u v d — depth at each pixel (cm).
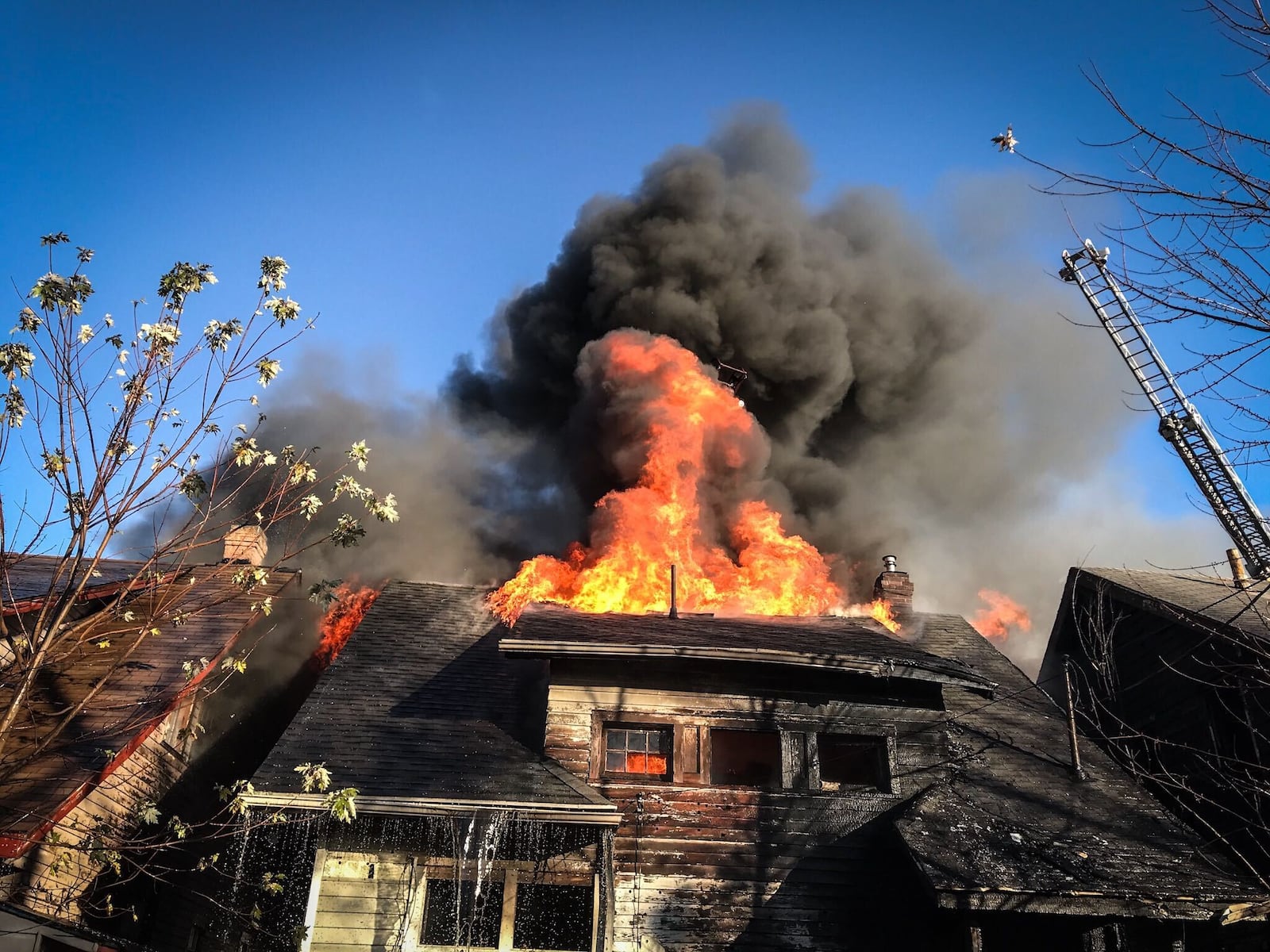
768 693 1295
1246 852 1223
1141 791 1288
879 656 1297
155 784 1268
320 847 1102
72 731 1134
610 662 1284
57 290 808
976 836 1134
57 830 1054
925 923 1141
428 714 1282
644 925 1120
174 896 1242
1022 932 1124
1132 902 1048
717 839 1182
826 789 1244
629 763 1244
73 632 830
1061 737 1422
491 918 1115
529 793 1109
